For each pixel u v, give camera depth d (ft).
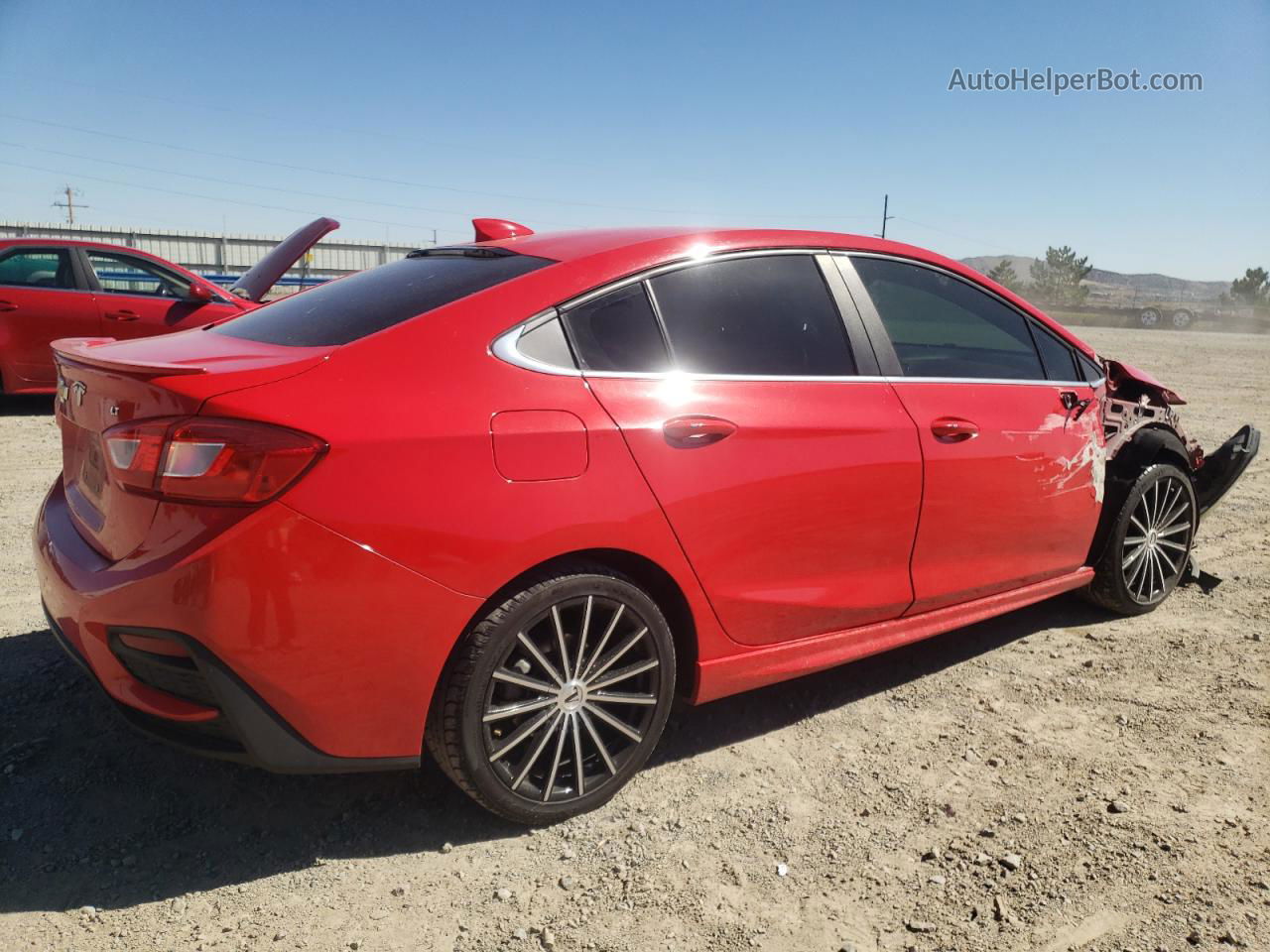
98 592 7.06
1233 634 12.97
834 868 7.80
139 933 6.81
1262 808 8.73
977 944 6.92
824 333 9.75
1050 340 12.23
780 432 8.93
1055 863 7.88
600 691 8.30
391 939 6.87
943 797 8.87
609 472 7.90
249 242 102.22
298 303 9.33
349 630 6.94
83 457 8.20
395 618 7.06
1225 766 9.48
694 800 8.75
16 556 14.47
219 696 6.81
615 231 9.67
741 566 8.83
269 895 7.28
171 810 8.30
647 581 8.61
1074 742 9.96
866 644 10.09
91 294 27.22
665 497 8.19
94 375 7.50
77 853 7.67
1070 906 7.33
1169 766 9.48
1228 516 19.26
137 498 6.97
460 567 7.21
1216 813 8.64
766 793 8.89
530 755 7.95
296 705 6.95
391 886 7.45
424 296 8.35
